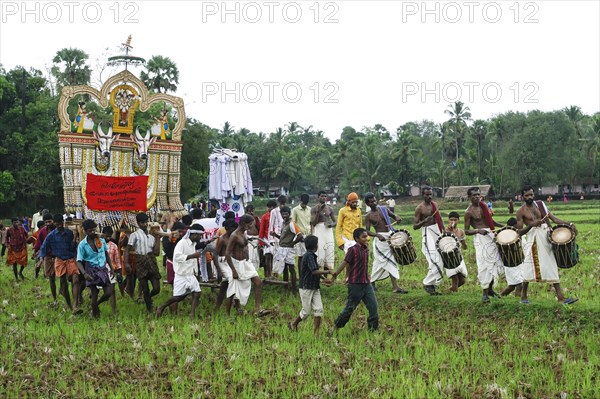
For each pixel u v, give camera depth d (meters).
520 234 10.84
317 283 10.27
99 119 41.66
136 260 12.69
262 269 17.31
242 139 91.88
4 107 47.66
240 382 7.95
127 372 8.52
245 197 18.81
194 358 8.93
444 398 7.16
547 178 71.50
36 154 44.88
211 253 13.26
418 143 97.50
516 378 7.72
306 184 99.31
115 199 16.08
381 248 12.88
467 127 85.50
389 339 9.84
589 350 8.87
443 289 13.38
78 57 51.09
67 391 7.83
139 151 16.39
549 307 10.49
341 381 7.91
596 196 75.62
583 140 77.44
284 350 9.34
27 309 13.24
